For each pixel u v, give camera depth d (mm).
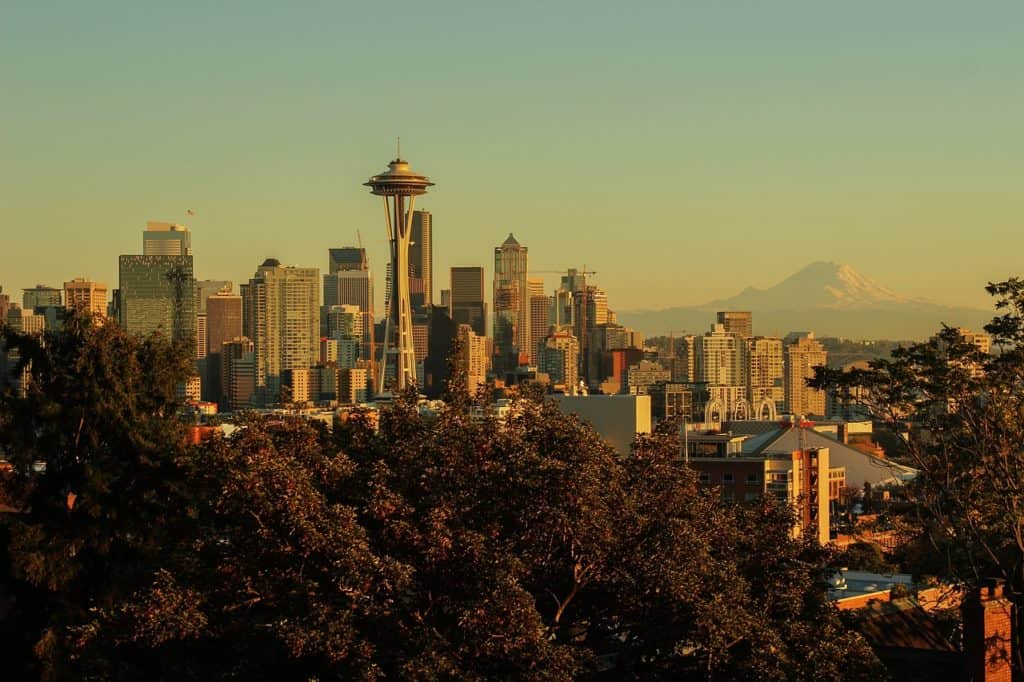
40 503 84938
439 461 69188
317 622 60594
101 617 67750
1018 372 100312
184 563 71688
